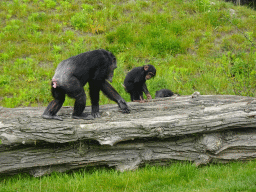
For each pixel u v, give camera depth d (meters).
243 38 21.59
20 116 9.62
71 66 9.12
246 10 25.67
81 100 9.27
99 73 9.45
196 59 19.78
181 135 9.48
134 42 20.78
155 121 9.22
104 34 21.39
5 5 23.09
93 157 9.17
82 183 8.31
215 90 17.09
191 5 24.95
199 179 8.62
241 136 9.97
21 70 17.47
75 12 23.05
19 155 8.85
